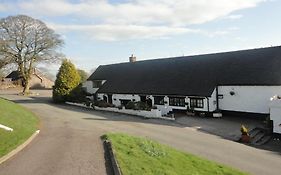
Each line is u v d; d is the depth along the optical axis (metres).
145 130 27.50
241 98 33.44
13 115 26.05
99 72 56.91
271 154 21.06
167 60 46.72
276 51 34.03
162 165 13.60
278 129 26.16
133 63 52.56
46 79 83.81
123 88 46.31
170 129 28.42
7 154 14.16
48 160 13.70
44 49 63.03
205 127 29.52
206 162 16.50
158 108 39.91
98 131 22.91
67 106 46.47
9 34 60.50
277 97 27.97
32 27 61.78
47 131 22.20
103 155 14.57
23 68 62.91
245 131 25.20
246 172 16.50
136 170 12.05
